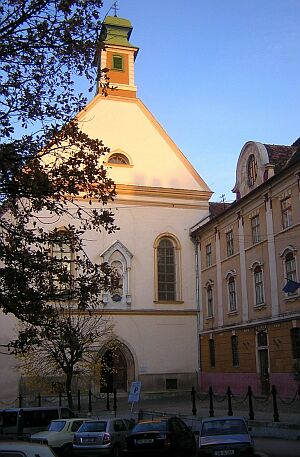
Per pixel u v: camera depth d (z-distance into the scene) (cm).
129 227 4141
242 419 1514
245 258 3400
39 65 1193
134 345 3947
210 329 3894
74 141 1271
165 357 4000
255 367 3197
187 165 4419
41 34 1167
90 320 3556
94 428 1775
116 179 4188
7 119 1180
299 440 1911
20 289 1241
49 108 1215
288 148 3450
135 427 1633
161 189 4259
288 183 2923
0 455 653
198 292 4172
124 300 4000
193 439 1762
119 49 4547
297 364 2442
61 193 1300
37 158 1223
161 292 4150
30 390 3584
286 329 2886
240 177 3650
